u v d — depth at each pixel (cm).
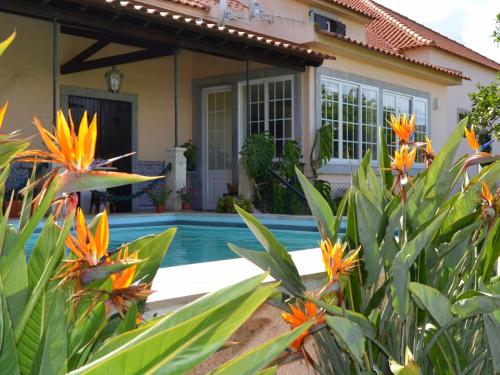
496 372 168
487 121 955
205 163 1240
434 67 1360
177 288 241
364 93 1225
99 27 799
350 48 1137
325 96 1130
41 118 1006
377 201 208
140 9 788
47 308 100
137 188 1131
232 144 1186
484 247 194
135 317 101
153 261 125
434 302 162
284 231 922
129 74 1145
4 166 91
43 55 1015
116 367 69
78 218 93
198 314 73
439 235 204
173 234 127
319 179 1090
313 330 156
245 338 250
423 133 1420
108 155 1113
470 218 202
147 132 1177
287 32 1108
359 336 152
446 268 214
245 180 1066
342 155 1166
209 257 667
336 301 187
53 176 85
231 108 1203
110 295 96
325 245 158
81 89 1065
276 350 78
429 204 197
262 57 998
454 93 1739
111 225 904
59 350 82
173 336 70
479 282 172
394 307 169
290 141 1056
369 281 180
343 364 193
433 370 202
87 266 91
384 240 188
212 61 1216
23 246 90
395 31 1758
